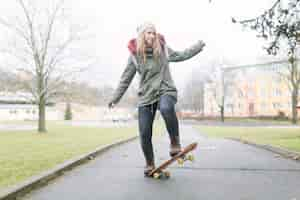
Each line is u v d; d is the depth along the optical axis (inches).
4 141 446.3
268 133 722.2
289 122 1831.9
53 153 272.8
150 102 167.3
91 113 2385.6
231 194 135.4
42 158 236.4
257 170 199.8
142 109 171.3
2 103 2052.2
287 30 394.3
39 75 745.0
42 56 742.5
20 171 176.7
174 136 160.7
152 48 165.9
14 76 745.0
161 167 169.8
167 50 170.9
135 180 166.1
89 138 522.9
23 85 740.7
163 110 157.9
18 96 765.3
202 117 2375.7
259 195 133.8
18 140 471.8
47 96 748.6
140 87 171.9
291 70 1467.8
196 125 1584.6
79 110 949.8
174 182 160.7
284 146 353.1
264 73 2669.8
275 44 406.6
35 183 148.1
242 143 458.9
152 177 174.9
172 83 167.3
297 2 385.1
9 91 759.7
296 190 143.2
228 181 163.5
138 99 173.5
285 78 1764.3
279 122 1841.8
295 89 1487.5
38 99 745.6
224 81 2148.1
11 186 135.3
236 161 243.9
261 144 386.9
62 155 256.4
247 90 2726.4
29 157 243.3
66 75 755.4
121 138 519.8
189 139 574.6
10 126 1122.0
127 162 240.1
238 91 2723.9
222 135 720.3
